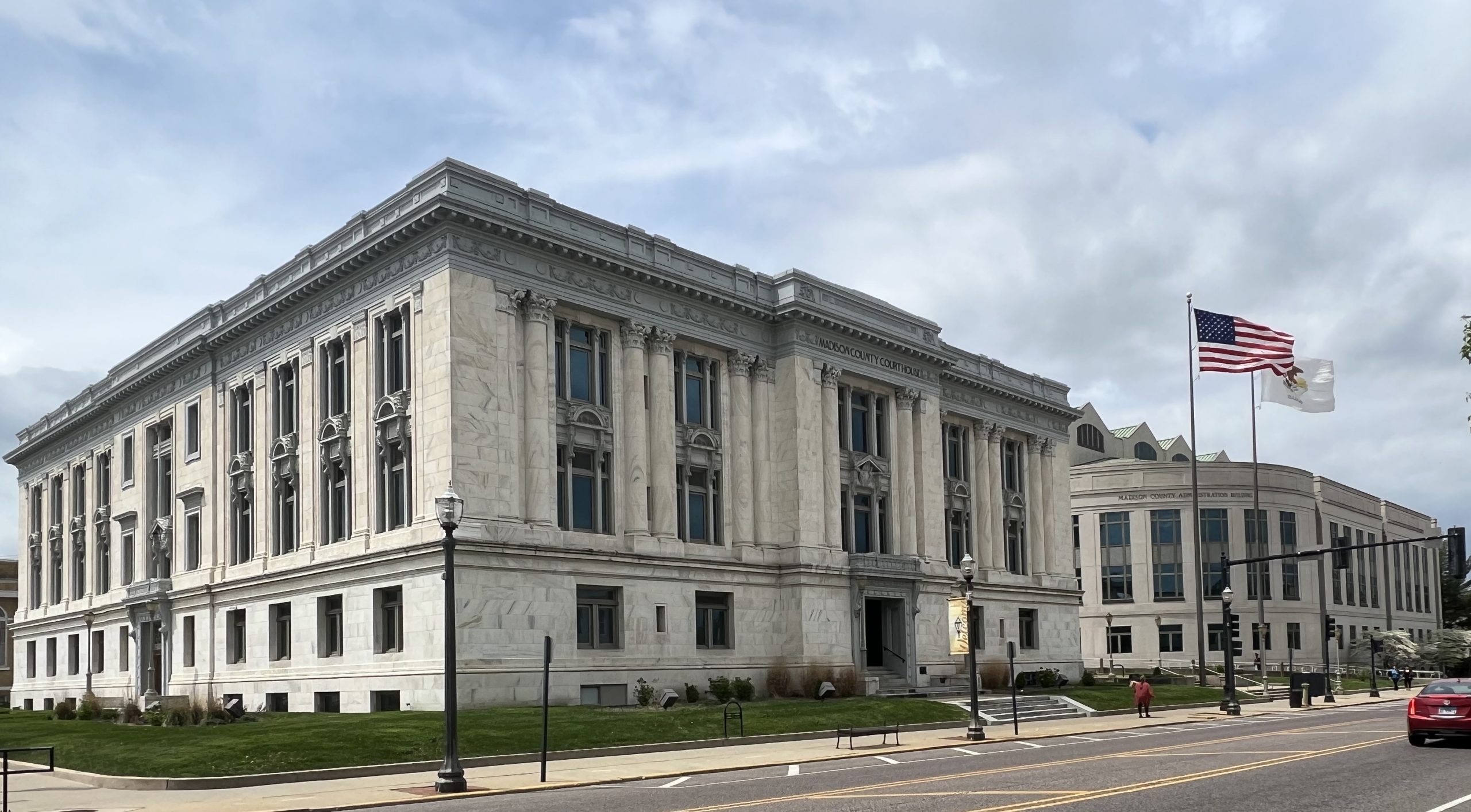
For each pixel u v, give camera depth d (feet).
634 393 163.22
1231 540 325.83
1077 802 62.75
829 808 62.54
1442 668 359.25
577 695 148.15
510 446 146.51
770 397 182.60
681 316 171.12
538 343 151.64
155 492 208.23
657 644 159.43
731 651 169.68
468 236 145.69
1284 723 146.00
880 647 194.49
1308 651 330.13
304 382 167.02
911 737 129.29
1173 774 77.71
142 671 199.62
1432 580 450.71
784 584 177.37
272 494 171.63
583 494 157.28
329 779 93.15
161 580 193.77
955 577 214.28
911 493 200.64
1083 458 351.05
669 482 165.07
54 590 248.11
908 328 204.85
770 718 134.10
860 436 196.44
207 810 73.77
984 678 198.49
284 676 161.99
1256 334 203.10
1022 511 243.19
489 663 138.92
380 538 148.66
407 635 141.79
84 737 123.13
